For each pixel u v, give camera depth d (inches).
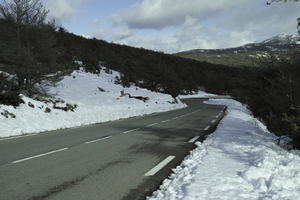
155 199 212.8
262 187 227.8
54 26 1079.0
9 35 911.0
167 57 4323.3
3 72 916.0
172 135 566.9
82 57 2364.7
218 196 210.5
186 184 241.3
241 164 305.4
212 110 1471.5
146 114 1156.5
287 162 298.8
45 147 426.3
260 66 681.0
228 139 485.7
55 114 832.9
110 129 655.1
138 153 387.5
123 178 271.1
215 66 5009.8
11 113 679.1
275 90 534.9
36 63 924.6
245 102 1083.9
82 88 1571.1
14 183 252.2
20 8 936.3
